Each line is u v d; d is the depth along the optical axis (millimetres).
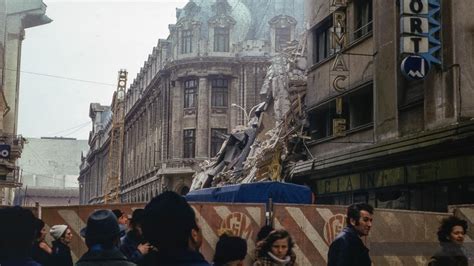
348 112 22672
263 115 32188
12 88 40344
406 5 15312
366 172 19406
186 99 51625
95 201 95000
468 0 15422
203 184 36125
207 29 51438
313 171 22562
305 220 9047
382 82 18828
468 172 14133
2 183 34000
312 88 24828
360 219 5918
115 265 3459
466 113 15039
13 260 3039
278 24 51281
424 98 16375
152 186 58125
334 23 21625
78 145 69000
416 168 16469
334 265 5730
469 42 15320
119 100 80500
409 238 8945
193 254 2734
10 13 39906
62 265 7043
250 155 31281
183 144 50938
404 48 15211
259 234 5758
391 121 18203
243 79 50875
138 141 70438
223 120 50656
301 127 25312
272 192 12805
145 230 2730
